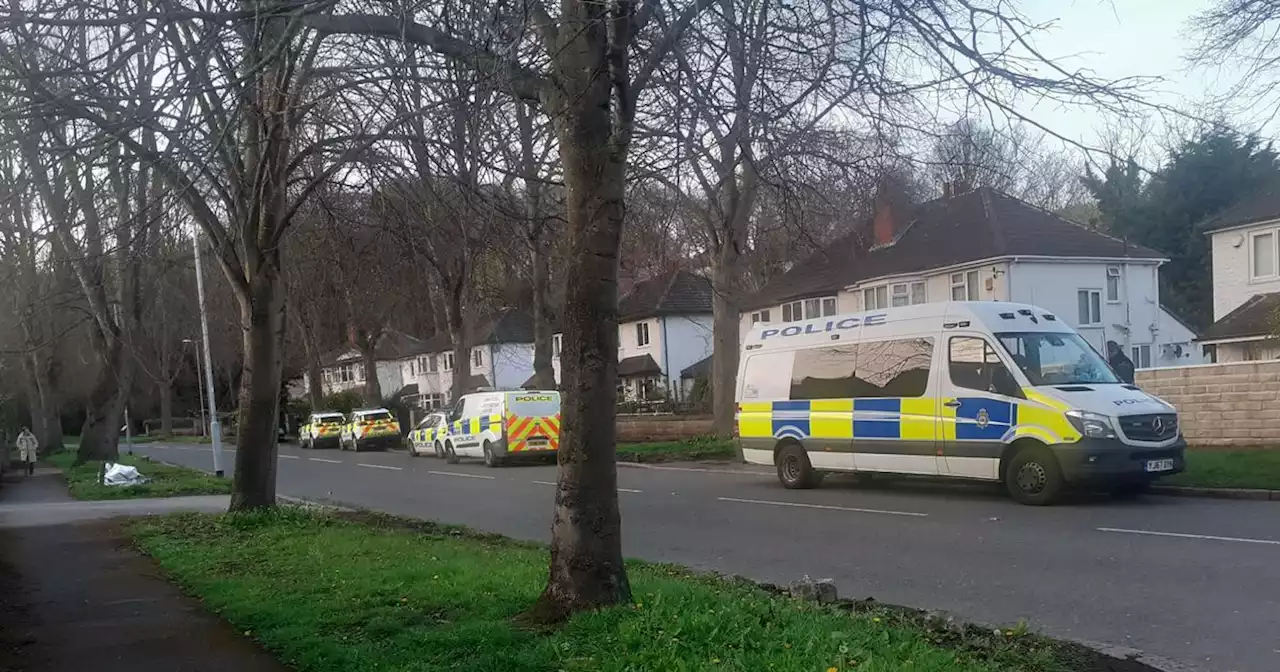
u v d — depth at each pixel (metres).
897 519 12.63
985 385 13.98
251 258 13.27
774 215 10.08
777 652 5.35
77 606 8.38
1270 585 8.01
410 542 11.06
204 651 6.64
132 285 28.58
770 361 17.62
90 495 19.59
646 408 43.69
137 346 30.17
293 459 36.94
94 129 9.25
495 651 5.74
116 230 11.47
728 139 7.69
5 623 7.76
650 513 14.70
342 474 27.23
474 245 11.01
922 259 34.53
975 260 32.12
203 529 12.68
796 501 15.13
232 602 7.95
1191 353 34.56
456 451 30.16
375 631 6.65
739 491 17.05
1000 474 13.77
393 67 7.90
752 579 9.27
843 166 8.16
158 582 9.39
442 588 7.84
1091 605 7.72
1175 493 13.78
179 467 28.91
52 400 40.47
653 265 16.48
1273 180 31.53
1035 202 29.62
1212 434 17.66
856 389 15.89
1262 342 28.56
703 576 8.67
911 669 5.05
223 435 57.44
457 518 15.45
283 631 6.80
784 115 7.40
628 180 8.77
